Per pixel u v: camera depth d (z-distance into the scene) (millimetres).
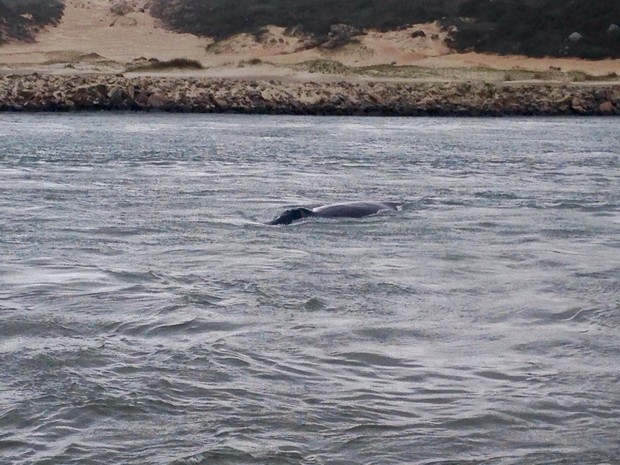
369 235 21562
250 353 12570
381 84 80062
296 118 67688
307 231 21953
